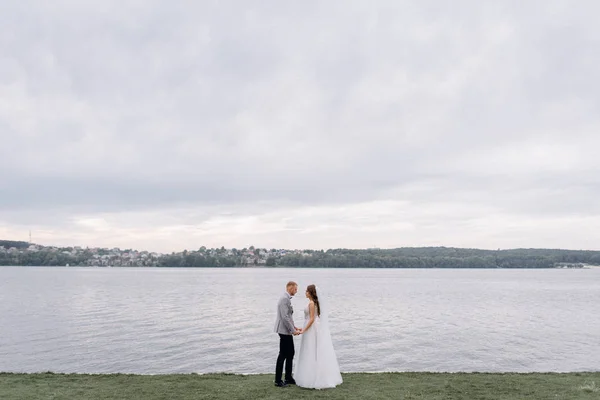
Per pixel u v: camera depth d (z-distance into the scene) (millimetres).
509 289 113188
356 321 46312
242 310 57094
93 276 197500
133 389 11500
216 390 11359
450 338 35500
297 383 11742
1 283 128000
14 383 12234
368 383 12109
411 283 149000
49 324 42844
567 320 48562
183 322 44656
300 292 101938
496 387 11688
